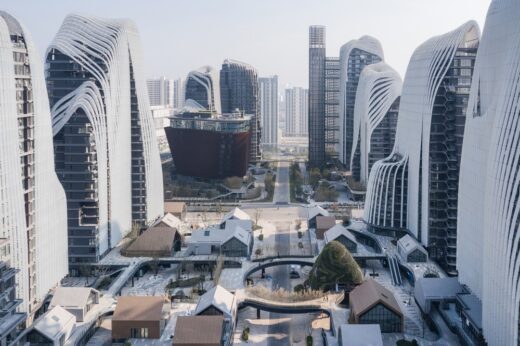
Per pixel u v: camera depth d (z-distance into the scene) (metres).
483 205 158.25
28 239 166.25
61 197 190.75
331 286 185.25
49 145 181.25
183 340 146.75
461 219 178.75
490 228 140.38
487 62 164.62
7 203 151.00
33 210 169.12
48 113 181.50
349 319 165.75
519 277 123.31
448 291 174.38
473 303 160.12
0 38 148.12
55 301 170.38
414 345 151.12
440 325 165.25
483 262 149.62
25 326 162.00
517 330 124.06
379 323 160.75
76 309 168.25
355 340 142.25
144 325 159.38
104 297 187.50
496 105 153.00
